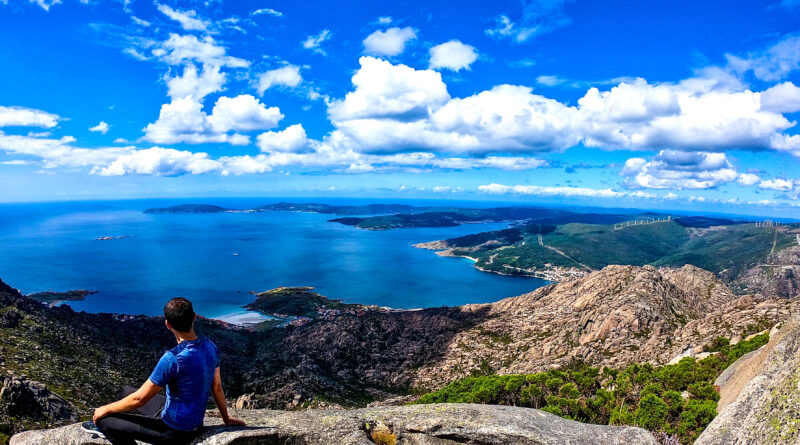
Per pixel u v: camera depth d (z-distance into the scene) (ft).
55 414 268.82
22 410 257.55
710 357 155.12
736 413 42.42
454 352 555.69
